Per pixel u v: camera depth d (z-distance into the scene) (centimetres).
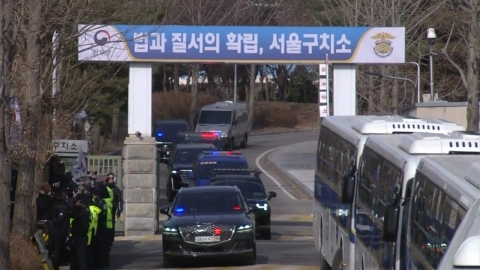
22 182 4703
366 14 10169
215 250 5038
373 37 6644
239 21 15600
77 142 7206
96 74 6712
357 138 3466
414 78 11806
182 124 14025
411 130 3425
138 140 7069
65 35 4438
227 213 5262
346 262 3572
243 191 7100
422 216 2141
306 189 10525
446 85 12231
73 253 4588
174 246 5059
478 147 2475
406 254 2333
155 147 7112
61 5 4353
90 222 4734
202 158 8506
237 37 6669
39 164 4838
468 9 6188
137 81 6844
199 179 8219
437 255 1911
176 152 10275
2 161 3434
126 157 7119
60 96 4844
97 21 4506
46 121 4841
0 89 3319
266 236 7075
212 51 6675
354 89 6762
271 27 6681
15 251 4406
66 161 7162
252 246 5134
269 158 14125
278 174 12369
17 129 4647
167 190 10294
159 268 5188
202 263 5222
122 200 7206
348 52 6644
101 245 5156
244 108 16650
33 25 4225
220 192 5462
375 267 2838
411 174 2405
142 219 7188
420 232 2153
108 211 5222
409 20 10544
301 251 6088
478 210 1536
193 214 5272
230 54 6675
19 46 4391
